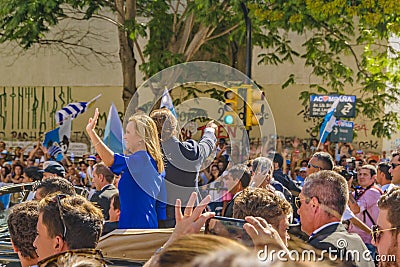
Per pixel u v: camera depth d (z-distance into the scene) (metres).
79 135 23.48
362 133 21.41
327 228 4.06
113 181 6.62
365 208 7.45
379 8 14.98
